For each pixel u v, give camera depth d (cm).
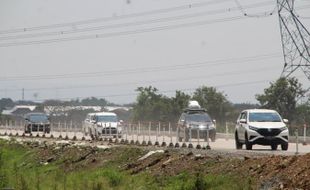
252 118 8156
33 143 11900
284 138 7881
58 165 9094
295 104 16200
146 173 6512
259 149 8525
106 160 8188
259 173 4934
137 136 11562
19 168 8981
